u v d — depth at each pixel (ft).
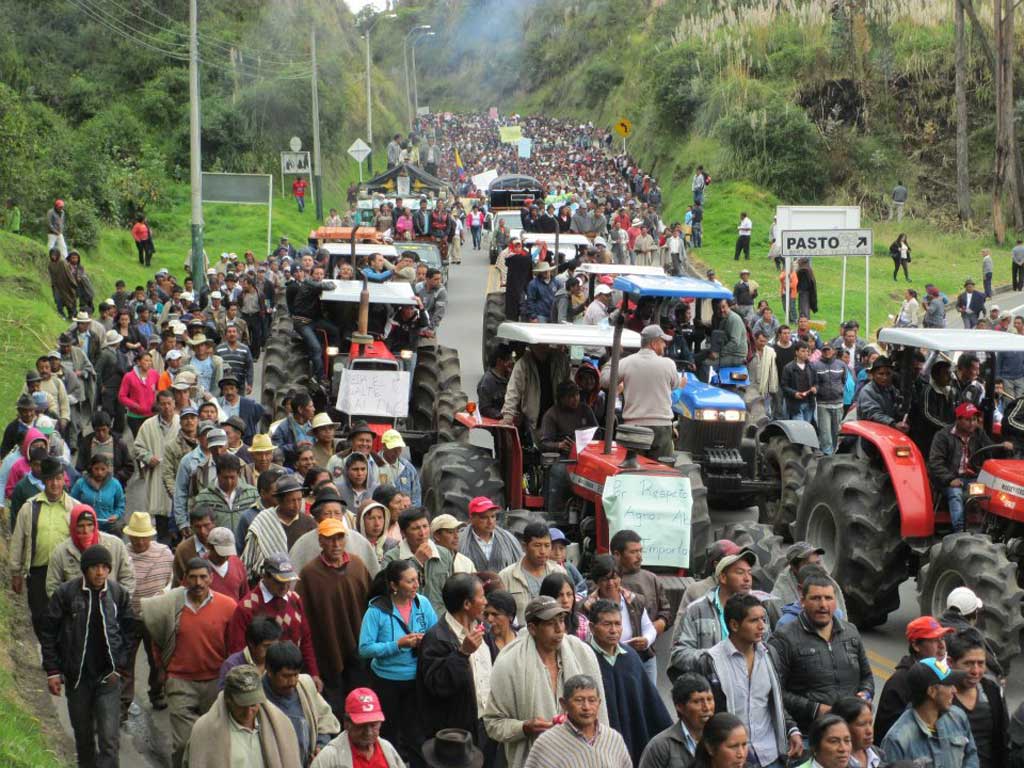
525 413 48.39
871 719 26.96
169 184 209.77
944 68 238.07
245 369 72.28
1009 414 44.55
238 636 32.37
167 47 241.96
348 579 34.40
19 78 211.20
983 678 30.53
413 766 32.01
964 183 210.59
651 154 264.11
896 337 47.21
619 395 46.73
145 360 64.95
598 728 26.94
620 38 458.50
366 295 60.75
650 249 151.43
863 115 236.02
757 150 228.02
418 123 411.34
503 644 31.71
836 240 102.68
